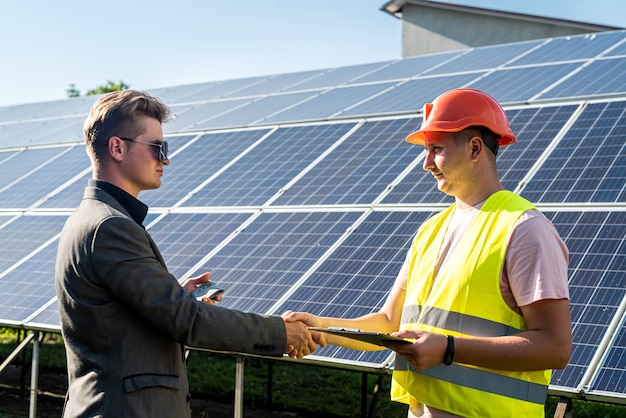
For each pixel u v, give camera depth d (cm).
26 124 1650
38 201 1102
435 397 398
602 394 511
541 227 380
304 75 1529
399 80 1222
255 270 766
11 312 834
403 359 425
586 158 764
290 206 862
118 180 420
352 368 618
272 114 1180
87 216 405
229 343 410
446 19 2870
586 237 657
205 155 1084
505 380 388
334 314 662
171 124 1297
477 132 404
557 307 372
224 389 1308
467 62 1248
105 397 393
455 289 395
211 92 1588
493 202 400
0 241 1016
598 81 928
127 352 396
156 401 396
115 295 396
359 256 731
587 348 551
